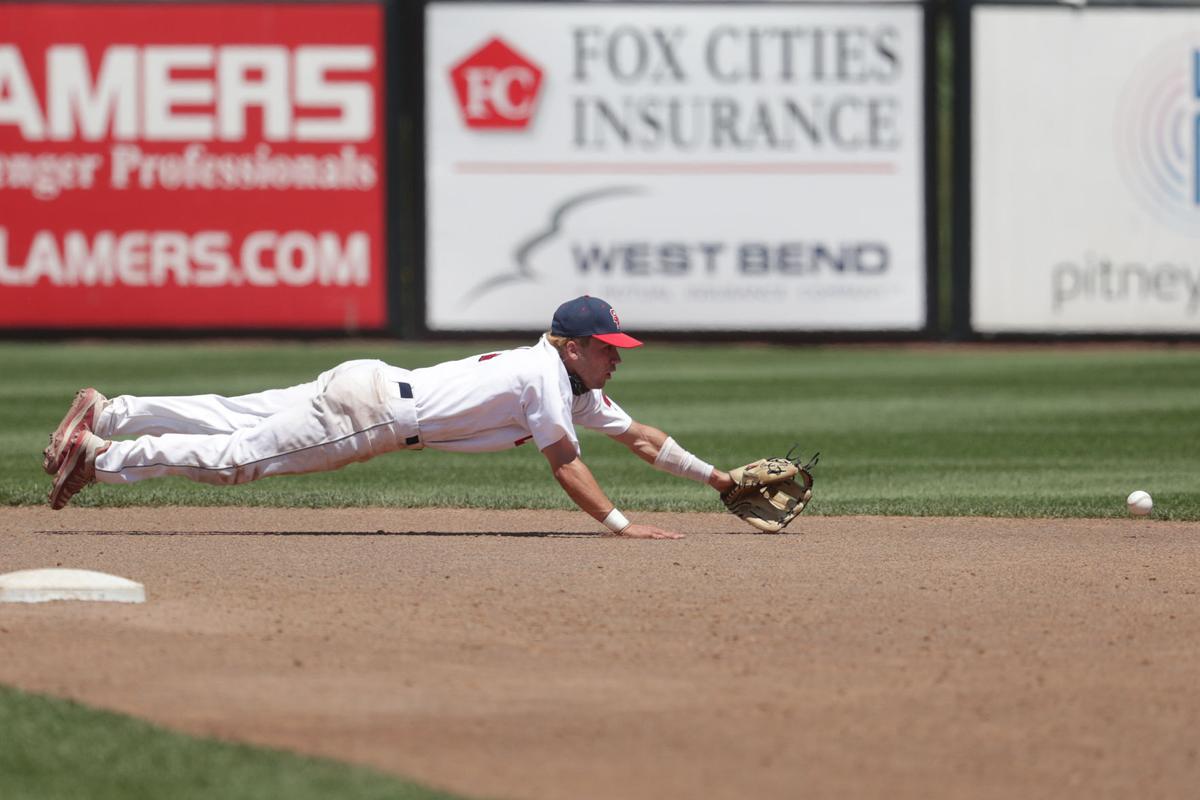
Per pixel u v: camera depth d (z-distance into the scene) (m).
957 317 84.44
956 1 83.38
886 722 16.08
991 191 84.25
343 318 83.38
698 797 13.81
